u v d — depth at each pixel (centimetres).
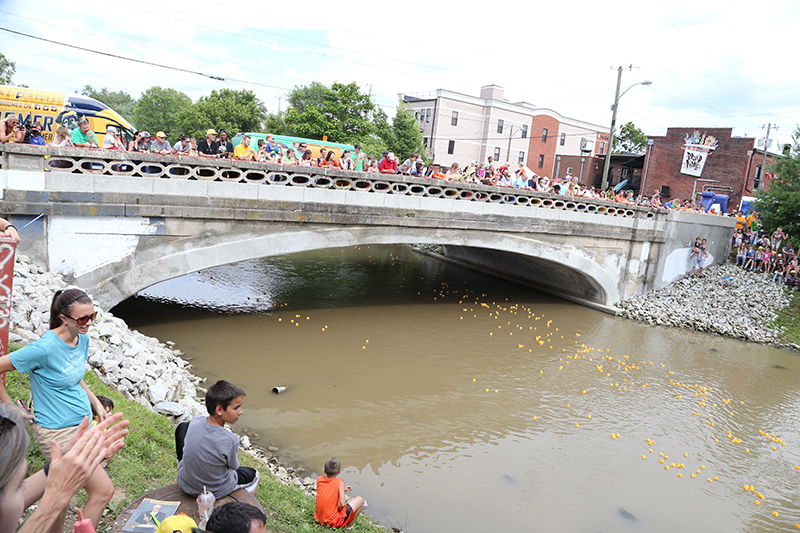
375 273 2509
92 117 1596
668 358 1695
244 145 1448
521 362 1512
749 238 2552
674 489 962
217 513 260
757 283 2341
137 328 1418
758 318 2098
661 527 852
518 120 4675
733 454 1115
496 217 1841
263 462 845
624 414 1248
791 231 2523
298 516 613
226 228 1359
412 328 1702
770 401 1427
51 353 356
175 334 1405
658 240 2278
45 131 1538
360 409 1123
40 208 1105
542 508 864
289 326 1580
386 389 1235
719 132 3484
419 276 2548
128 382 830
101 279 1207
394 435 1038
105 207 1180
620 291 2272
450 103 4378
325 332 1566
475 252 2842
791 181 2547
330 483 620
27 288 914
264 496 624
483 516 823
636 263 2267
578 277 2278
